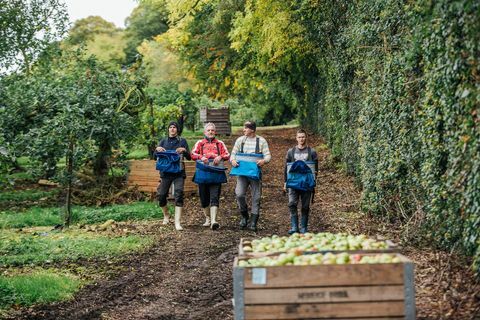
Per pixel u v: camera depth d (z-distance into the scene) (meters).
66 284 8.13
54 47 22.25
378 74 11.97
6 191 19.00
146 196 16.72
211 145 12.29
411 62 9.05
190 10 25.83
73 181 13.61
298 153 10.86
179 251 10.26
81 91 15.77
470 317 5.61
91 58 18.52
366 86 13.48
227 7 25.88
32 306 7.31
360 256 4.96
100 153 17.56
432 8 7.73
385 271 4.68
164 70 36.03
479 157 6.48
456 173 7.20
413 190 9.62
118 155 17.89
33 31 21.97
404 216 9.84
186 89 36.25
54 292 7.76
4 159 9.79
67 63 19.08
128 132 17.14
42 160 14.54
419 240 8.88
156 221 13.55
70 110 13.61
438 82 7.73
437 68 7.63
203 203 12.42
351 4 15.34
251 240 5.93
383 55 11.61
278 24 20.44
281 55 23.44
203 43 28.95
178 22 27.11
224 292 7.69
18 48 21.83
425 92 8.63
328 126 22.16
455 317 5.66
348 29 15.59
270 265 4.80
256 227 11.83
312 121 32.94
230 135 36.44
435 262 7.59
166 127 19.69
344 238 5.74
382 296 4.67
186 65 31.36
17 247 10.66
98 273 8.96
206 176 12.03
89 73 17.42
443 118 7.62
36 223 14.00
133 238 11.33
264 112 51.38
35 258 9.76
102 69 18.47
